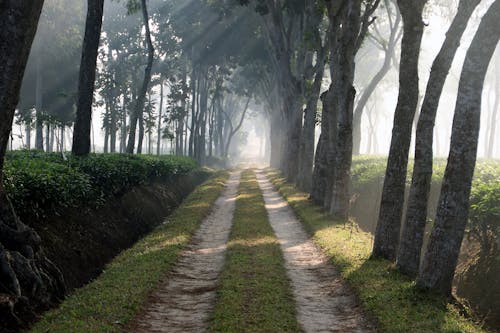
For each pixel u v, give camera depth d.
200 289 11.45
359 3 21.12
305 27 32.38
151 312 9.68
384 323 8.83
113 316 8.78
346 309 10.26
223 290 10.70
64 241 12.78
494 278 12.52
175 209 27.55
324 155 26.55
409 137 14.00
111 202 18.69
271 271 12.57
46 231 12.24
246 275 12.13
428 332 8.21
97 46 20.00
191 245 16.89
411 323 8.73
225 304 9.70
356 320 9.57
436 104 12.08
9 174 11.51
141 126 40.56
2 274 8.70
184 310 9.91
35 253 9.93
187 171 40.31
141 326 8.84
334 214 22.02
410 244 12.33
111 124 54.59
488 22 9.67
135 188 23.12
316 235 17.97
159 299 10.53
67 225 13.65
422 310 9.41
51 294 9.78
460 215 10.26
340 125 21.94
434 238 10.44
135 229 19.38
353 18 21.12
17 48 9.03
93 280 12.17
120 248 16.45
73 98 48.12
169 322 9.17
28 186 11.93
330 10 24.23
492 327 10.92
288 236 18.94
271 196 33.94
